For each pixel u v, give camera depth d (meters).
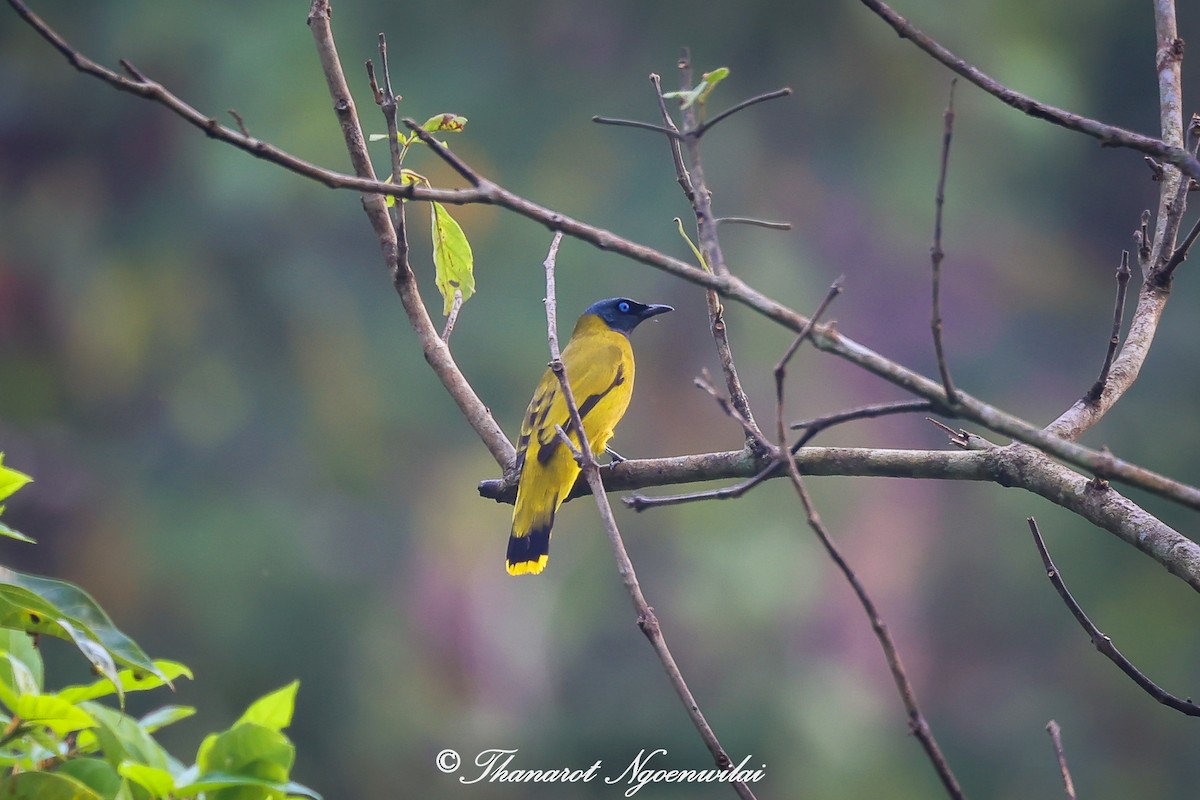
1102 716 17.30
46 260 18.70
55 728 3.88
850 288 18.95
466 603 18.05
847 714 16.42
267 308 18.41
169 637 16.84
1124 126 21.25
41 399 18.38
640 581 17.22
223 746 4.11
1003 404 18.92
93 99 18.84
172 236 18.69
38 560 17.64
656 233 18.41
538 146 18.88
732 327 18.22
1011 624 17.73
